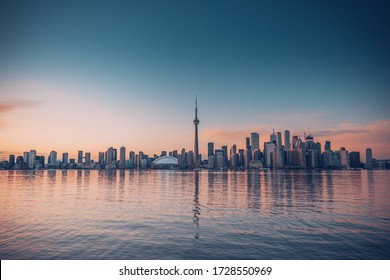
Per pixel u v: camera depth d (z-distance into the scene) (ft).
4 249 72.33
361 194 228.43
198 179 563.07
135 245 76.13
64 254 68.95
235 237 84.43
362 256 68.23
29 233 88.48
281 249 73.05
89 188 303.89
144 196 213.66
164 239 82.02
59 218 115.03
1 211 134.10
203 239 82.12
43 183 403.95
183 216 121.29
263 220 112.16
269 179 542.57
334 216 121.80
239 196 213.87
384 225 102.27
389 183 396.98
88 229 94.48
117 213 128.88
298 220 112.27
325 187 316.19
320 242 79.25
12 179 543.80
